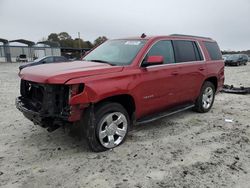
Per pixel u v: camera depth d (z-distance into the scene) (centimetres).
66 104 373
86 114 387
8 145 443
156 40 500
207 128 532
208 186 317
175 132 506
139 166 367
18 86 1211
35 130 518
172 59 530
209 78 653
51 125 393
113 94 400
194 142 455
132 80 431
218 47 703
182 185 319
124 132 439
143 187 316
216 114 645
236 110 690
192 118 604
